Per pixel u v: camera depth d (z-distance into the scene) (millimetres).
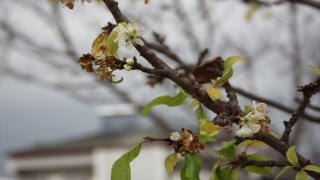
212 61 740
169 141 654
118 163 656
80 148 5000
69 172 5062
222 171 710
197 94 663
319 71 668
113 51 640
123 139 5012
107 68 628
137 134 4980
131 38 635
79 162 4992
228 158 698
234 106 666
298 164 671
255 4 1363
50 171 5094
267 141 690
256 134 688
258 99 1055
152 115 2346
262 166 703
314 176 674
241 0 1390
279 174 677
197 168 635
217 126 642
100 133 5629
